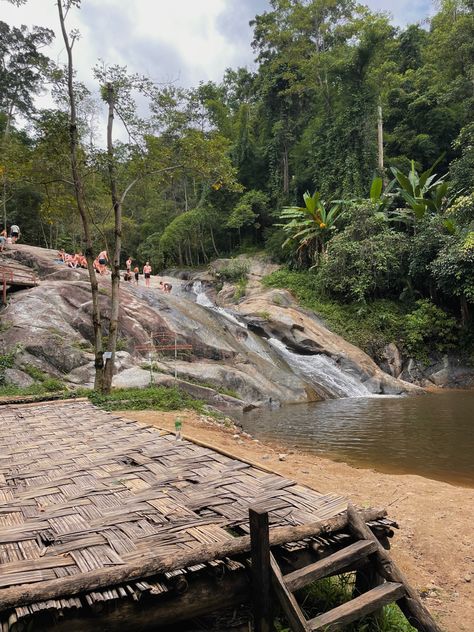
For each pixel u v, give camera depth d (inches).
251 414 478.6
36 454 175.9
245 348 649.6
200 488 132.2
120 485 136.0
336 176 1067.3
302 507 116.7
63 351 502.0
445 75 1108.5
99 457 166.9
